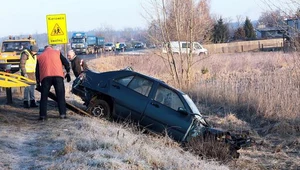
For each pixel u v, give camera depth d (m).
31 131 9.55
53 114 11.72
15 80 11.66
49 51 10.97
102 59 35.69
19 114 11.55
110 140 8.42
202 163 8.82
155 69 28.36
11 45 25.86
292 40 14.82
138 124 11.28
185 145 10.78
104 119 11.42
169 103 11.26
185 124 10.99
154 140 10.26
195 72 27.47
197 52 28.23
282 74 18.16
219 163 9.88
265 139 13.03
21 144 8.42
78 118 11.04
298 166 10.53
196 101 18.50
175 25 23.23
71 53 13.36
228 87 18.33
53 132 9.38
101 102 11.62
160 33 23.69
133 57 33.19
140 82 11.54
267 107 15.30
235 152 10.56
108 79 11.70
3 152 7.70
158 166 7.79
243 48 56.16
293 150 11.95
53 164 7.03
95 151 7.68
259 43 55.88
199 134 10.98
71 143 8.10
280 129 13.58
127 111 11.38
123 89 11.51
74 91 12.08
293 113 14.59
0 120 10.45
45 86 10.78
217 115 16.42
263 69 28.23
